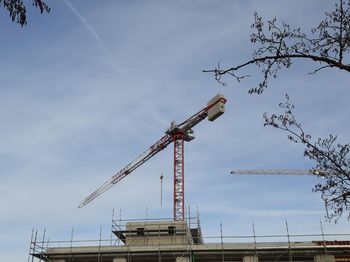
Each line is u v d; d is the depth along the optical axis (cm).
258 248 4566
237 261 4888
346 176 891
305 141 925
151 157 10088
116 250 4753
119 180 10381
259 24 838
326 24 816
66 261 4881
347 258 4497
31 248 4803
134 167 10175
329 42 811
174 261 4897
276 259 4712
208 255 4694
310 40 820
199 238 6100
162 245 4728
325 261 4456
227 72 844
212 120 8988
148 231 5328
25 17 750
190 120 9312
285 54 825
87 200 10481
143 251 4712
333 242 4522
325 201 912
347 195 895
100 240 4872
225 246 4616
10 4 739
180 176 9181
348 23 804
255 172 11688
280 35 828
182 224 5353
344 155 905
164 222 5381
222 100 8875
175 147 9475
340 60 800
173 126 9425
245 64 837
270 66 840
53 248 4859
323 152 912
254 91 859
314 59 810
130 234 5350
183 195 9025
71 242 4866
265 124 948
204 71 848
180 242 5225
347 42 795
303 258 4719
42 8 755
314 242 4538
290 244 4550
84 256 4831
